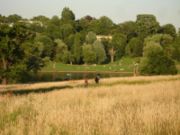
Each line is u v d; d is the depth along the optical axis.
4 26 49.94
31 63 62.50
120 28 184.88
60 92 24.94
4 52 49.53
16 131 10.75
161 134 9.87
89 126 10.55
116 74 110.75
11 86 52.56
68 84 50.53
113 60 157.62
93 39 158.00
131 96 19.98
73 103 17.75
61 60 141.88
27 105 16.03
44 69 121.12
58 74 110.81
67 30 175.12
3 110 14.88
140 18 179.62
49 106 15.68
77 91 25.17
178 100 16.20
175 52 110.38
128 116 11.77
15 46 50.56
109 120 11.41
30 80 85.62
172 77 54.25
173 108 12.82
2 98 19.98
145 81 48.50
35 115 13.57
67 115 12.39
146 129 10.12
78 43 148.25
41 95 21.80
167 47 111.75
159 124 10.48
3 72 50.56
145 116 11.55
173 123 10.57
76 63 145.88
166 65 81.12
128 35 178.12
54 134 10.39
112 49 158.88
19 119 12.56
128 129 10.18
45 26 192.38
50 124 11.28
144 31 174.00
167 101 16.59
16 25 51.22
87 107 14.60
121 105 15.88
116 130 10.03
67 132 10.40
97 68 130.62
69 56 142.75
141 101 17.56
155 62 81.06
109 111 13.70
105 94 23.39
